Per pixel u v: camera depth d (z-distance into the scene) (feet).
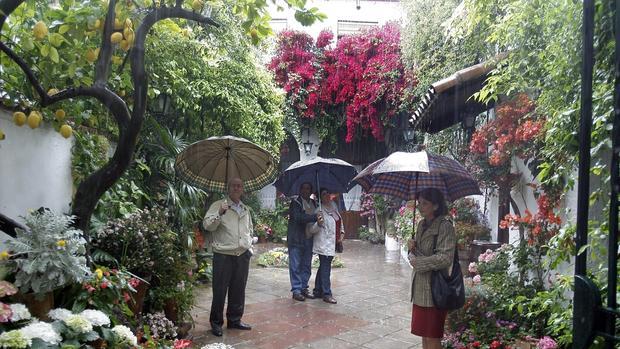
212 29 15.47
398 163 9.55
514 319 11.25
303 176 16.65
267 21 9.59
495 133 12.96
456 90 14.05
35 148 11.26
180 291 13.21
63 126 9.20
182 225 16.15
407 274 19.77
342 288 18.44
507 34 12.01
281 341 12.76
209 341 12.76
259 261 21.54
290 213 17.37
